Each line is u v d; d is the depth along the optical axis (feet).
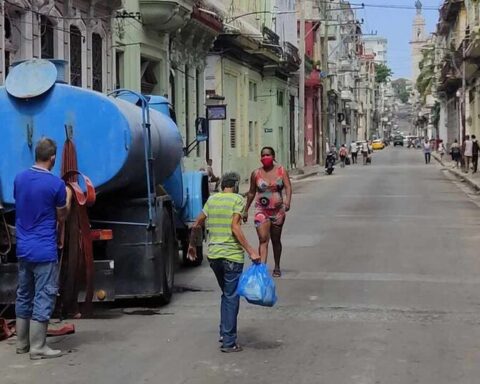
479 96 167.84
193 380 23.91
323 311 33.78
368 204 87.76
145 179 34.35
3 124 31.73
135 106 35.45
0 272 31.48
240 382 23.66
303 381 23.70
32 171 26.68
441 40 270.05
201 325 31.53
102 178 31.55
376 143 392.06
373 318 32.40
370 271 44.06
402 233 61.31
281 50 152.25
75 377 24.38
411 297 36.73
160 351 27.43
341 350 27.32
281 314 33.27
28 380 24.11
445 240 57.21
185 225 45.39
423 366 25.34
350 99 310.04
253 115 142.61
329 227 65.67
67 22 64.28
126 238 34.01
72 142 31.50
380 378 23.99
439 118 324.19
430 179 137.69
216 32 104.99
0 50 53.57
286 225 67.51
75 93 31.65
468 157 144.25
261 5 144.77
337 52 279.28
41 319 26.43
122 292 33.99
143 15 81.66
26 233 26.43
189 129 101.71
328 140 237.25
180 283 41.27
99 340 29.09
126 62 79.15
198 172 47.21
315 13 218.79
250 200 42.29
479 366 25.36
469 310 33.94
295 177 146.30
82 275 30.55
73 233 30.04
